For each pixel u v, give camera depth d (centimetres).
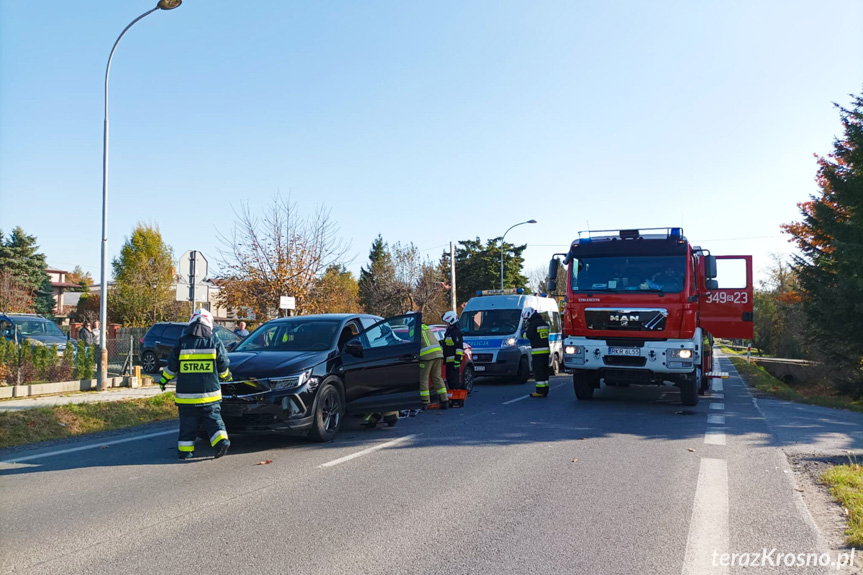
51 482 664
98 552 459
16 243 5391
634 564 432
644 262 1220
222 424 786
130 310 3919
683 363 1173
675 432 937
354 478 668
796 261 2661
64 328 3325
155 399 1221
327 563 434
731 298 1357
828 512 547
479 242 6266
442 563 434
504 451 802
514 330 1802
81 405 1104
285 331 960
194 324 775
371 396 942
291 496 601
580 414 1130
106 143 1498
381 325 987
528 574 415
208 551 459
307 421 827
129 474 698
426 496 598
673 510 551
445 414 1141
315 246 2434
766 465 720
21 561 442
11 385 1405
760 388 1700
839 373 2480
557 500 582
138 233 5162
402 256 4753
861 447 819
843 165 2567
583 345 1240
